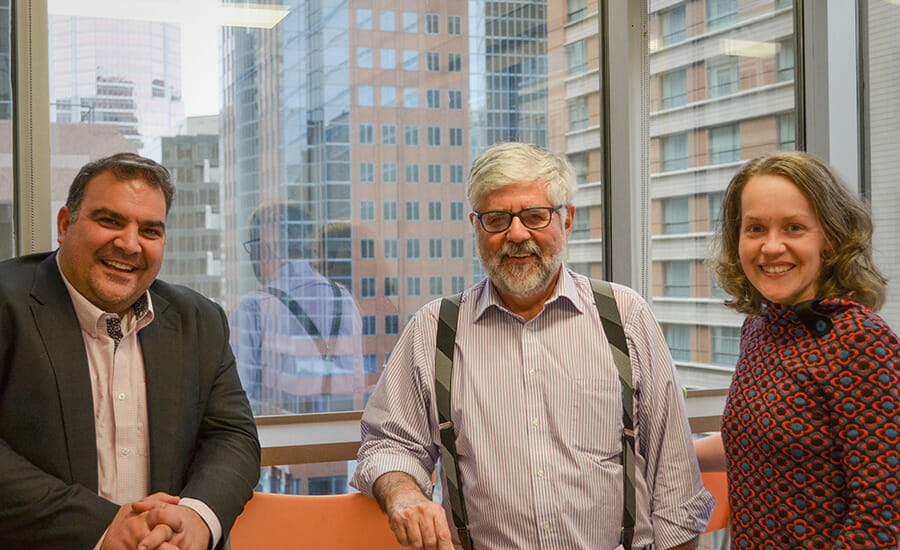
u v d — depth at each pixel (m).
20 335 1.81
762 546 1.68
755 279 1.75
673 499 1.99
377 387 2.19
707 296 3.02
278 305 2.59
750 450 1.70
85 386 1.85
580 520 1.95
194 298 2.09
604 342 2.04
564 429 1.98
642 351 2.05
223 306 2.54
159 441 1.91
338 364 2.65
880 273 1.73
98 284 1.87
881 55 3.17
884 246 3.17
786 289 1.70
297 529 2.02
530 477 1.96
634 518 1.99
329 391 2.65
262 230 2.56
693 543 1.99
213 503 1.83
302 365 2.62
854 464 1.55
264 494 2.02
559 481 1.95
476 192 2.04
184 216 2.49
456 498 2.01
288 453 2.44
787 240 1.69
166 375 1.95
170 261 2.49
